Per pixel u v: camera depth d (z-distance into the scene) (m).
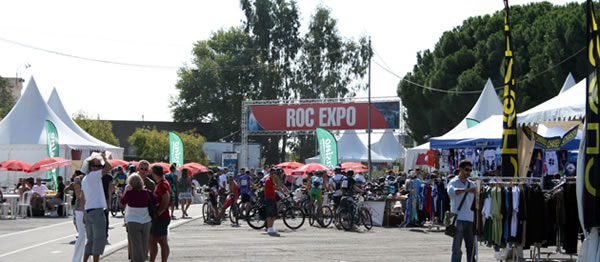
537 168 17.88
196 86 66.62
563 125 15.76
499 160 17.75
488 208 10.59
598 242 7.86
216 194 20.14
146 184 10.02
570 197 10.89
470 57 42.12
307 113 39.44
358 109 38.53
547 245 11.05
